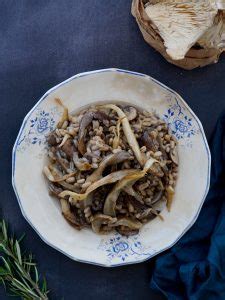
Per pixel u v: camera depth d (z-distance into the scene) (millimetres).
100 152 390
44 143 399
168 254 417
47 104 394
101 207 398
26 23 421
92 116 394
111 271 425
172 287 422
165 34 362
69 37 420
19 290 418
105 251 402
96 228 400
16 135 423
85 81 393
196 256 418
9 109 423
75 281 424
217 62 419
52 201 403
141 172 380
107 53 419
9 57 422
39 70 421
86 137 397
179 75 420
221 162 418
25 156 396
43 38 421
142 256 399
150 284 420
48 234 397
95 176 387
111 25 419
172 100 398
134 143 389
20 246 424
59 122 400
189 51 383
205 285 411
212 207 424
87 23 420
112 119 401
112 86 398
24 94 422
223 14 354
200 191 398
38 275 424
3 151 424
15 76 422
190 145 401
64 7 420
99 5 420
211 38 367
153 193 402
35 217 397
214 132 420
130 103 404
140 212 400
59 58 420
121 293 425
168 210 405
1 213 424
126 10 419
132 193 388
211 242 410
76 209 402
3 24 422
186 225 400
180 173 405
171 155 402
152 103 402
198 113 422
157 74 420
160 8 359
